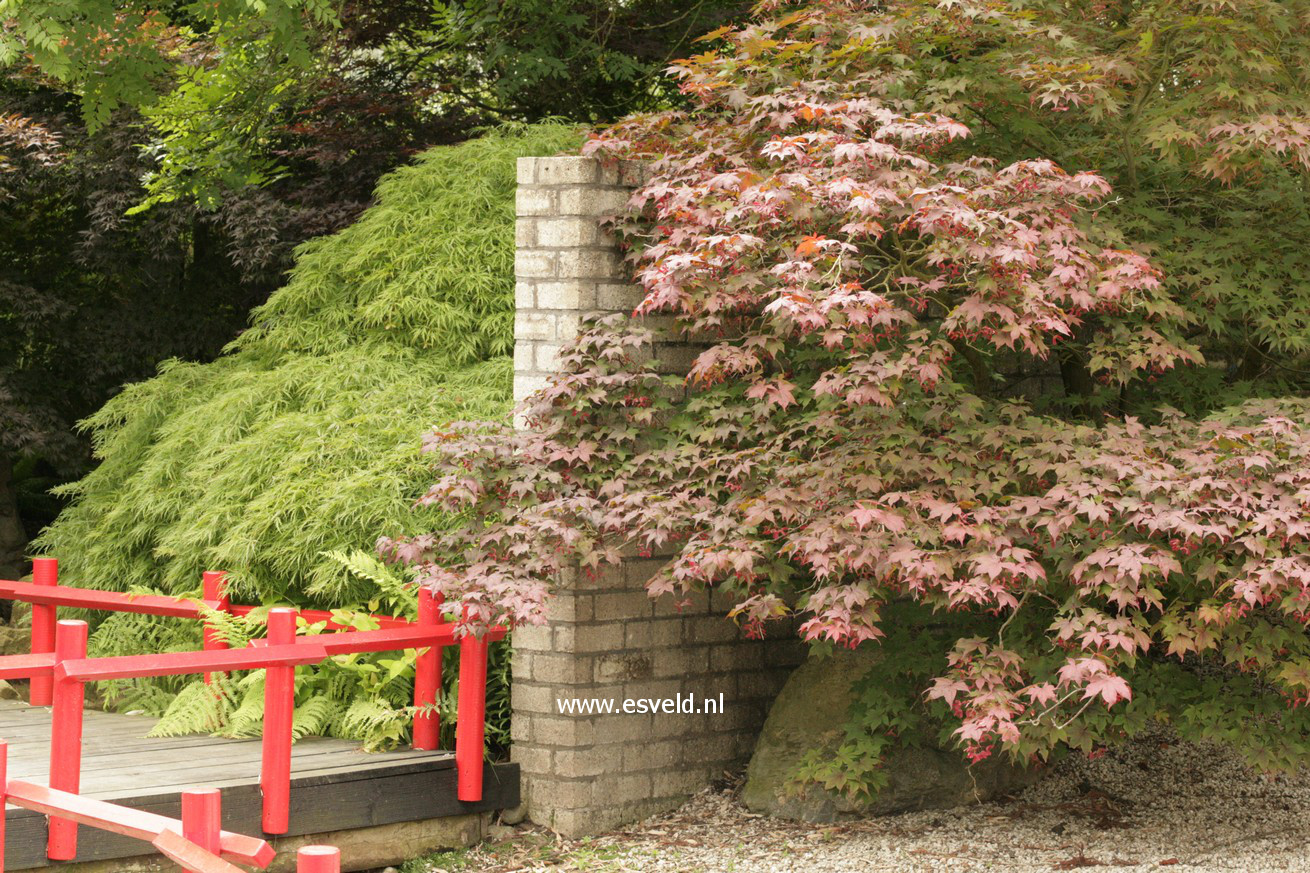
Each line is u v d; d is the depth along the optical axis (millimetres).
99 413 8734
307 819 5383
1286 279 5949
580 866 5664
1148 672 5773
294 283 8375
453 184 8172
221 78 10141
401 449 6887
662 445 6016
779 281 5262
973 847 5723
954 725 6129
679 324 6094
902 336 5957
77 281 12430
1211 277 5621
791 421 5816
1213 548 5020
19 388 11227
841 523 4883
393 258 7980
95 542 8297
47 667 4648
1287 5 5777
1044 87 5316
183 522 7402
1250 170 5797
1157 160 6320
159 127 10438
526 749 6242
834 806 6125
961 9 5488
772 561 5605
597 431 5953
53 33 7465
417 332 7785
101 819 3424
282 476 6992
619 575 6285
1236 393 6160
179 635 7504
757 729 6848
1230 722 5543
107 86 8930
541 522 5512
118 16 8719
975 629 6250
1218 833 5910
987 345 6777
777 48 5836
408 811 5715
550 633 6184
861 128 5438
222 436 7605
